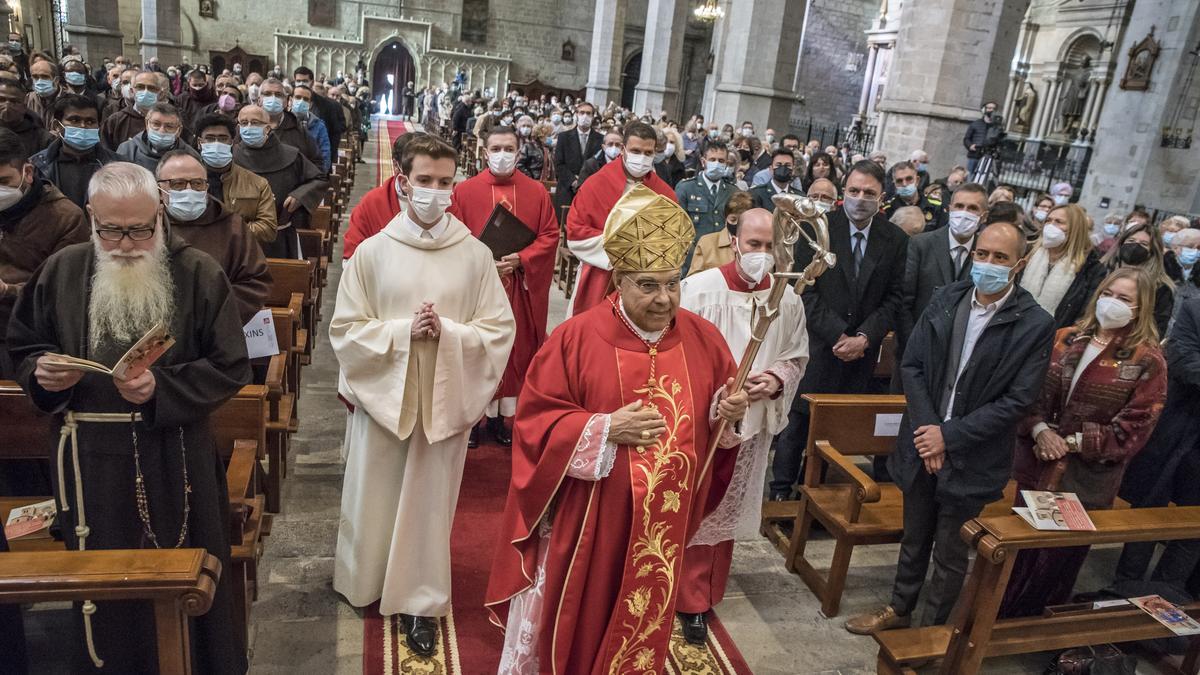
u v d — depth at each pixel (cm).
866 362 403
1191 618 310
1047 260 469
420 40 3084
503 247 404
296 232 536
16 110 493
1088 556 436
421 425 278
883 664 299
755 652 313
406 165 271
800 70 2859
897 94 1113
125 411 200
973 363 289
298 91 779
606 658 223
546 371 226
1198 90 1377
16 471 301
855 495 329
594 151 984
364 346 266
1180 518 293
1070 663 303
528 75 3269
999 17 1054
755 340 220
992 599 272
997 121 1084
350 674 273
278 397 348
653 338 225
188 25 2862
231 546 251
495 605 242
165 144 425
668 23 2145
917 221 523
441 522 289
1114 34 2369
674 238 206
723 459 251
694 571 308
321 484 403
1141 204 1432
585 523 217
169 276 203
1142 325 323
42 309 199
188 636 198
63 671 260
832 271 389
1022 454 356
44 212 303
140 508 205
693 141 1484
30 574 175
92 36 1714
